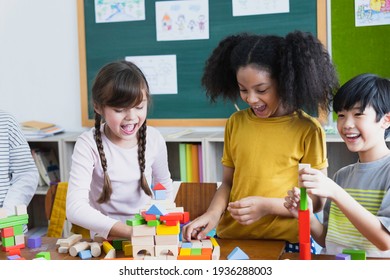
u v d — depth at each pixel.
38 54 3.39
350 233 1.45
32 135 3.16
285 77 1.44
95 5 3.24
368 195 1.43
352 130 1.40
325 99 1.50
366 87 1.38
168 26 3.13
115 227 1.42
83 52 3.28
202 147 2.86
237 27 3.01
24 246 1.51
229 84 1.64
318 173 1.23
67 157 3.12
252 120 1.63
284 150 1.57
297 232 1.56
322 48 1.51
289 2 2.91
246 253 1.40
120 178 1.67
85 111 3.31
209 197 1.90
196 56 3.10
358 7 2.79
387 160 1.42
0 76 3.48
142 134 1.69
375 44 2.78
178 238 1.34
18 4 3.39
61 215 1.92
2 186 1.87
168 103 3.18
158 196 1.42
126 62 1.58
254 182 1.60
